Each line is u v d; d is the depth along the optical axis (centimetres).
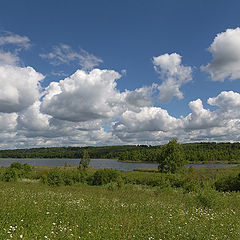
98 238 716
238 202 1883
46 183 3077
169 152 6022
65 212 1003
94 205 1262
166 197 2133
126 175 4047
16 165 4809
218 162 12738
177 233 819
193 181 2966
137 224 909
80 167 5900
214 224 966
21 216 862
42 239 660
